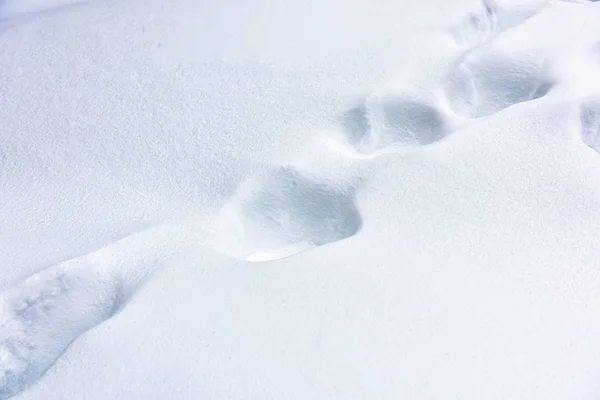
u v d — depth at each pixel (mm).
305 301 2188
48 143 2725
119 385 2070
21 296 2299
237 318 2166
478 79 2922
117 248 2369
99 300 2326
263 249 2498
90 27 3213
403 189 2447
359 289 2203
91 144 2705
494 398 1995
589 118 2697
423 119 2766
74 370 2098
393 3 3240
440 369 2045
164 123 2742
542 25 3109
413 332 2111
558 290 2174
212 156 2623
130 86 2891
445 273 2225
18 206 2547
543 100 2699
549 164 2480
